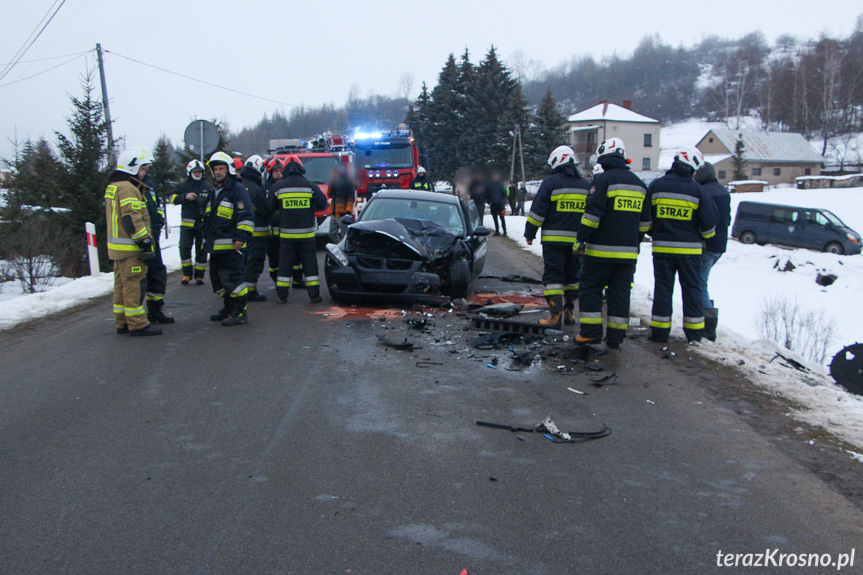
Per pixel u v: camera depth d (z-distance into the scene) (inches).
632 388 210.4
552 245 277.9
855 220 1326.3
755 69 4350.4
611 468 150.6
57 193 527.2
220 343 256.2
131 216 255.0
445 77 2511.1
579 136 2898.6
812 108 3430.1
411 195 401.1
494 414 183.3
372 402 190.4
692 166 260.4
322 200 340.8
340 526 122.3
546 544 118.0
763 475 149.1
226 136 1106.7
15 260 461.1
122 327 272.7
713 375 226.4
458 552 114.8
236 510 127.4
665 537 121.7
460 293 338.6
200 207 402.9
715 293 649.6
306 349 247.6
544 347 254.2
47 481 138.6
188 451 154.5
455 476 144.2
